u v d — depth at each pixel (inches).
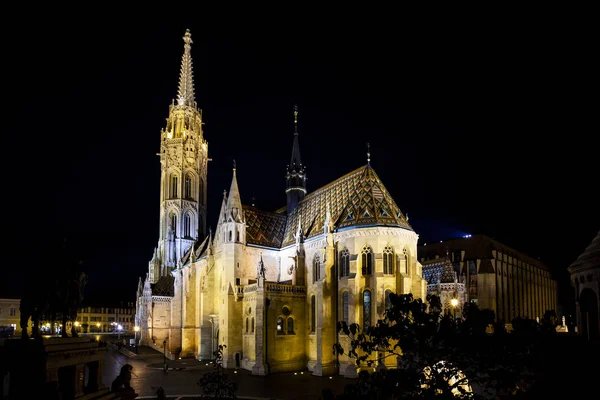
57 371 1325.0
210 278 3897.6
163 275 5206.7
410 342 1151.0
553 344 1071.6
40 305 1395.2
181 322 4638.3
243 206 4025.6
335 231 3233.3
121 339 5659.5
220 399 1840.6
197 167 5536.4
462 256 5610.2
